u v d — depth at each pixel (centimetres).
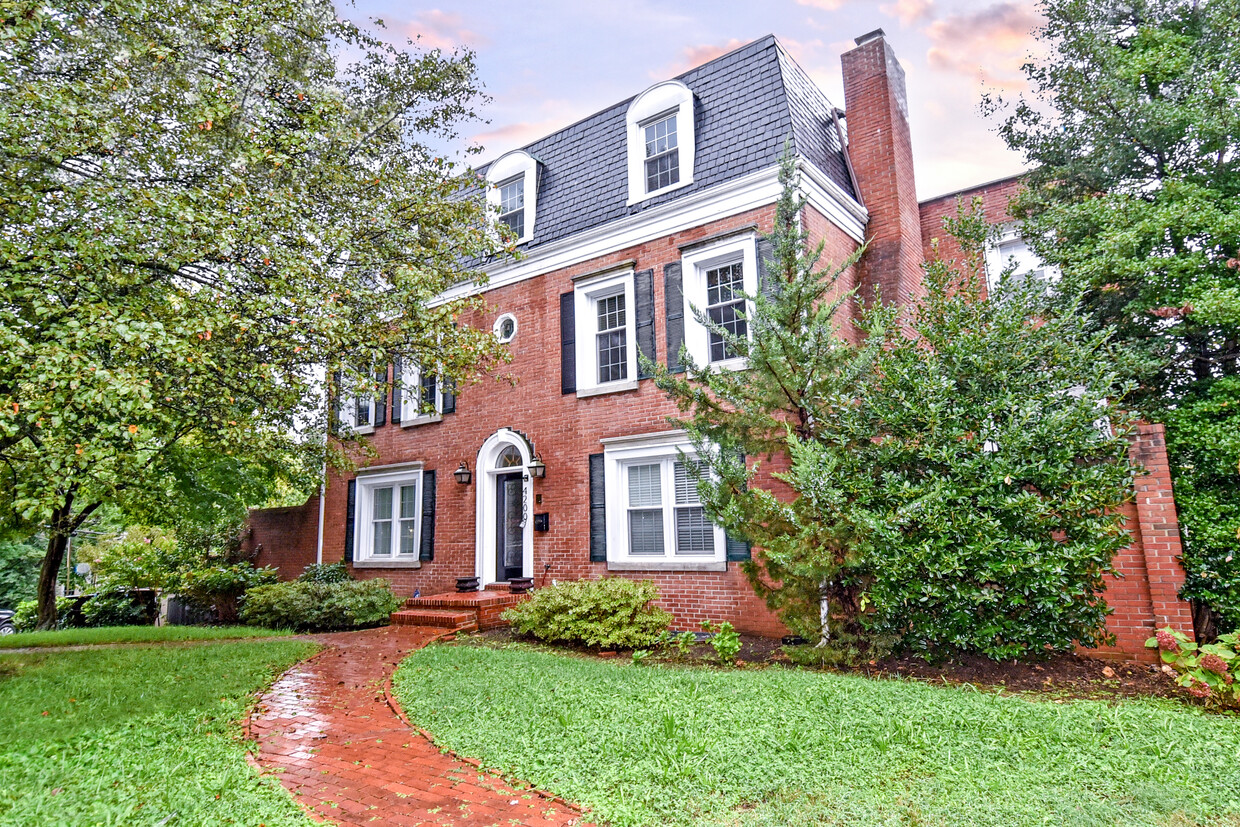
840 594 805
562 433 1277
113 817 409
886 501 770
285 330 807
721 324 1144
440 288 999
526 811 428
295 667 894
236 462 1305
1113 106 927
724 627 836
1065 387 771
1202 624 782
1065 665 762
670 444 1129
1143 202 861
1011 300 831
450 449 1456
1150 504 775
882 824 387
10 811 415
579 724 567
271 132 853
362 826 409
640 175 1280
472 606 1194
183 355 654
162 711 662
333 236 879
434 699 684
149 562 1727
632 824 397
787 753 490
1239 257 823
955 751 491
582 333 1284
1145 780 442
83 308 628
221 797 444
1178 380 915
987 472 743
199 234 733
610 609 958
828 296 1099
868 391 830
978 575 726
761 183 1105
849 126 1328
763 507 772
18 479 661
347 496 1641
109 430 616
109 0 696
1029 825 383
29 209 662
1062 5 977
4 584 3312
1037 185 1047
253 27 812
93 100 710
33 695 744
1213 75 844
